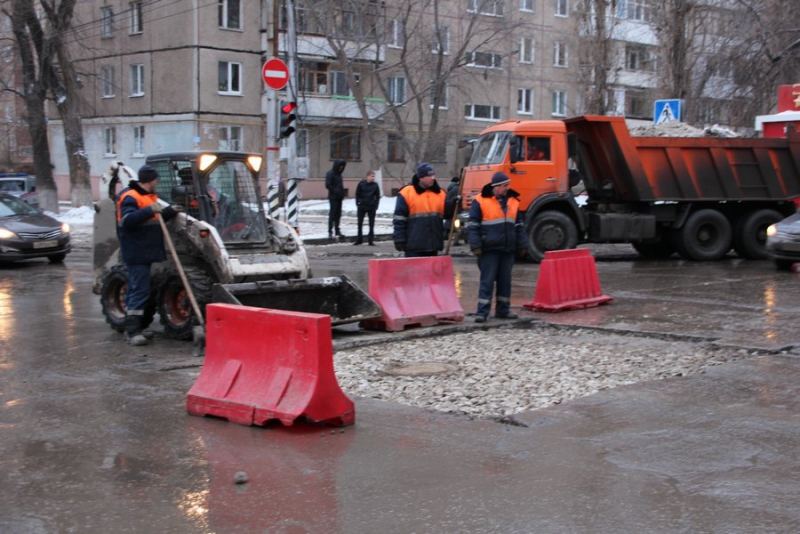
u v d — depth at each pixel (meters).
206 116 43.50
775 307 12.11
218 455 5.84
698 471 5.46
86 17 46.88
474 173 18.66
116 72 46.31
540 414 6.80
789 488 5.15
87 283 15.73
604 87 37.84
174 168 10.40
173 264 10.29
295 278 10.38
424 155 42.47
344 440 6.17
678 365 8.53
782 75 27.39
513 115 53.78
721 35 31.67
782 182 19.92
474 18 39.94
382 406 7.10
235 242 10.34
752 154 19.59
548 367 8.48
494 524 4.64
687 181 19.12
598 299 12.50
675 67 32.66
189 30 42.69
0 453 5.89
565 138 18.30
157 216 9.36
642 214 19.17
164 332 10.31
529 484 5.25
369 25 41.66
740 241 20.11
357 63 47.09
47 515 4.80
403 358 8.97
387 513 4.80
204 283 9.60
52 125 51.34
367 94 49.34
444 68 44.62
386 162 51.16
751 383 7.76
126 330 9.76
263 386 6.64
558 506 4.89
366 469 5.55
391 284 10.55
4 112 53.84
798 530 4.53
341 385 7.80
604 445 6.02
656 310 11.96
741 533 4.49
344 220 35.22
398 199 11.21
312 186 48.75
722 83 30.14
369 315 10.17
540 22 53.38
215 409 6.71
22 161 54.62
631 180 18.70
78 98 38.81
